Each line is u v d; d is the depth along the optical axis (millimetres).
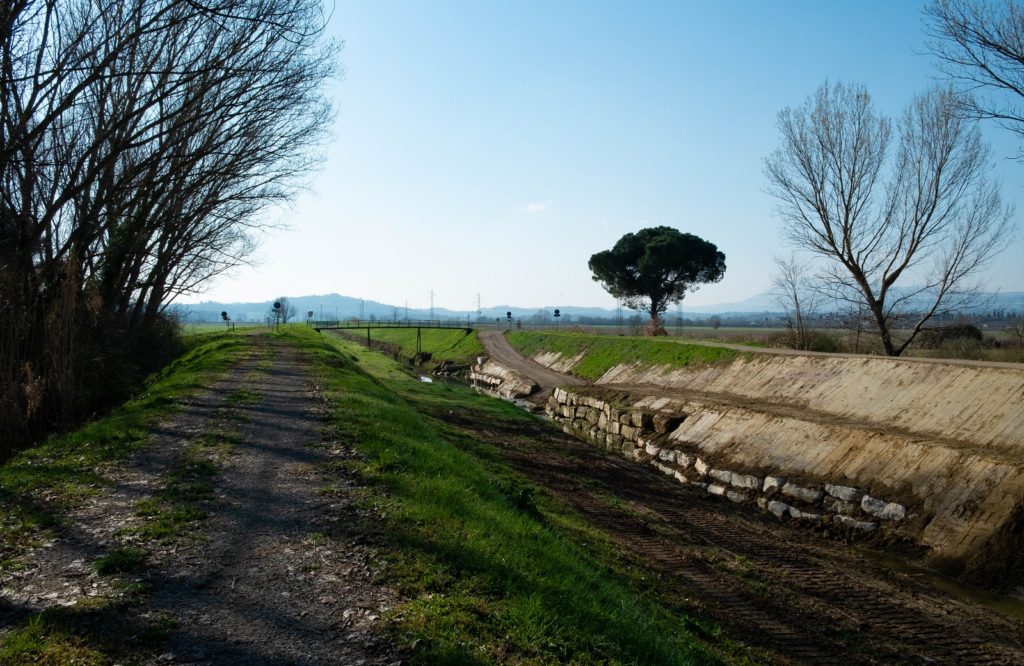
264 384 22297
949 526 15070
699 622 10016
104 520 8000
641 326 74250
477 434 23062
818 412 24547
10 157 15414
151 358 31094
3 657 4812
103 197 19172
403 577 6645
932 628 11375
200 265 34938
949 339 35000
